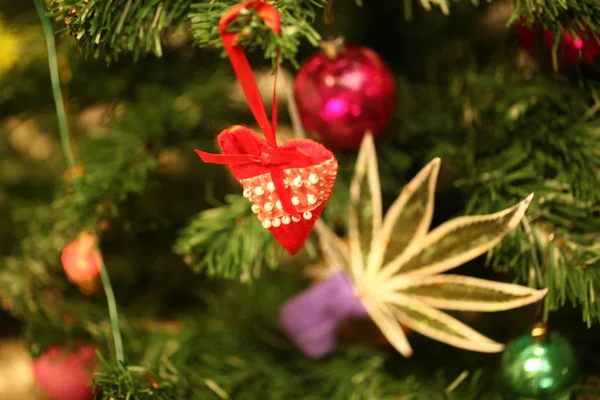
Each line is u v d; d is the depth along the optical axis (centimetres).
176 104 83
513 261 72
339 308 84
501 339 80
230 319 89
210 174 87
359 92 75
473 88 79
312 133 77
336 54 76
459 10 85
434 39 87
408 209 74
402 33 87
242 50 66
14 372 94
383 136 80
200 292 91
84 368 81
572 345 77
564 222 73
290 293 92
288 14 67
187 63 85
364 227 75
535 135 75
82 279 83
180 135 84
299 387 83
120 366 76
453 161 78
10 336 100
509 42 82
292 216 69
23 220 92
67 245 82
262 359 85
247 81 67
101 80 84
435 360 82
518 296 72
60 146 95
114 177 79
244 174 68
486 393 77
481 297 73
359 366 83
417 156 81
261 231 76
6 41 90
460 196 81
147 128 82
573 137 74
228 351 85
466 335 74
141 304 91
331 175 68
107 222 80
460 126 80
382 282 75
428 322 74
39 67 85
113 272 89
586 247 72
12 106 88
